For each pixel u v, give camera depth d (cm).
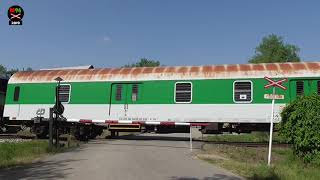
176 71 2280
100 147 1973
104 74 2386
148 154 1706
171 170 1299
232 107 2161
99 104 2356
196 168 1350
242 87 2164
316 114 1581
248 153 1870
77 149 1880
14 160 1481
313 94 1645
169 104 2248
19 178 1140
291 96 2102
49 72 2511
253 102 2138
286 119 1677
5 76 2900
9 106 2520
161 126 2320
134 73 2339
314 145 1572
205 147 2038
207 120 2184
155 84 2286
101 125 2445
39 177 1155
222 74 2197
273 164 1514
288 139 1645
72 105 2394
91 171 1259
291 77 2112
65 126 2422
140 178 1151
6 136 2597
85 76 2408
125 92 2328
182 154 1730
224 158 1638
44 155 1647
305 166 1549
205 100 2200
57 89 1930
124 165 1388
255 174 1246
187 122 2211
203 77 2216
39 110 2456
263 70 2156
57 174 1205
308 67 2125
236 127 2203
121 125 2341
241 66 2217
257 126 2191
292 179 1220
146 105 2284
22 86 2511
